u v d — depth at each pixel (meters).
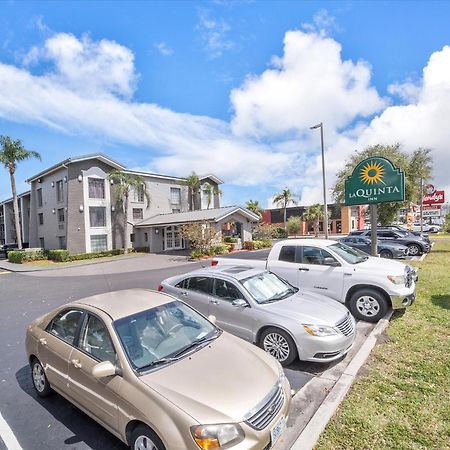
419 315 7.02
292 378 4.77
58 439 3.61
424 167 21.41
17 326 8.20
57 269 21.14
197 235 23.41
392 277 6.82
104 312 3.82
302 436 3.36
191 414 2.70
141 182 29.52
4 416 4.09
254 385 3.11
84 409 3.62
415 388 4.24
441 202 30.67
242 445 2.68
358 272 7.13
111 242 28.97
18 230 27.69
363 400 4.02
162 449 2.77
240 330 5.60
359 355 5.19
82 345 3.78
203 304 6.12
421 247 17.58
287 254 8.19
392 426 3.52
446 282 9.97
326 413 3.71
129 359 3.28
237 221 28.19
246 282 5.95
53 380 4.09
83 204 27.38
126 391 3.07
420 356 5.14
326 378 4.72
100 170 28.73
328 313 5.29
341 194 22.61
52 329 4.34
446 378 4.45
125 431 3.07
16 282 16.28
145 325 3.75
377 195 10.78
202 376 3.16
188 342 3.79
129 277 15.84
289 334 5.05
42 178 31.77
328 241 8.36
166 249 30.95
